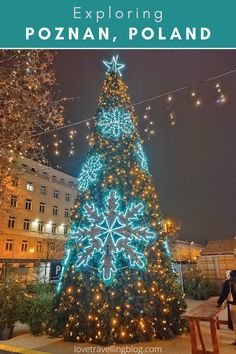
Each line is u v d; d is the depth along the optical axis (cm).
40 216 3966
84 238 636
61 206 4356
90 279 595
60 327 614
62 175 4481
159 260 641
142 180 696
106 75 822
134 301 578
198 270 1522
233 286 544
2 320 630
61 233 4250
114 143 717
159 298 609
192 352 466
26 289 771
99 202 657
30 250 3741
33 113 625
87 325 567
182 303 649
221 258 1600
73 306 597
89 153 735
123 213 629
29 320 665
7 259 3331
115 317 562
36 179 3969
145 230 628
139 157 729
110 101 773
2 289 695
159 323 591
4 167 876
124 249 602
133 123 766
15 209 3581
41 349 537
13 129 632
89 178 699
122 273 595
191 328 474
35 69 624
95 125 766
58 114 646
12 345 573
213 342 457
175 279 670
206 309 530
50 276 923
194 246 4209
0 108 596
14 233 3556
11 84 591
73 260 646
